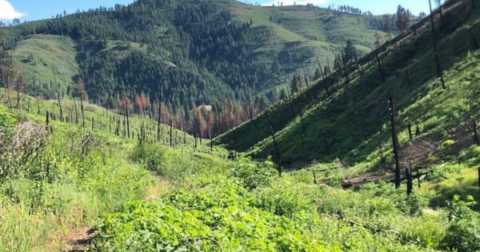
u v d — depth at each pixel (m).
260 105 184.62
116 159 14.60
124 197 9.71
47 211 7.93
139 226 5.94
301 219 10.56
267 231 7.08
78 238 7.36
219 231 6.36
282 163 88.25
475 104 54.09
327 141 86.44
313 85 134.38
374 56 126.69
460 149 45.34
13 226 6.62
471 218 12.48
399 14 133.50
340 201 16.16
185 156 18.25
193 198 9.05
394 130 32.38
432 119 57.97
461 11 102.25
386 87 91.00
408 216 16.80
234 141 130.12
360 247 9.41
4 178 8.98
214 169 17.72
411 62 96.81
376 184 40.62
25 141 10.45
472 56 72.31
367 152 66.19
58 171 10.42
